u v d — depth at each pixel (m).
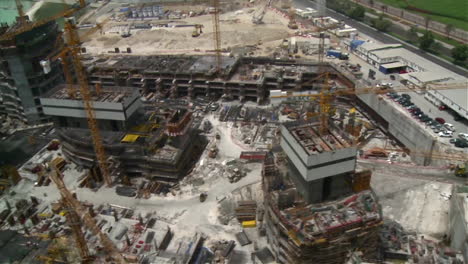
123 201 150.25
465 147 157.88
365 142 181.75
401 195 145.88
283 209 117.75
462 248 115.88
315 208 115.81
